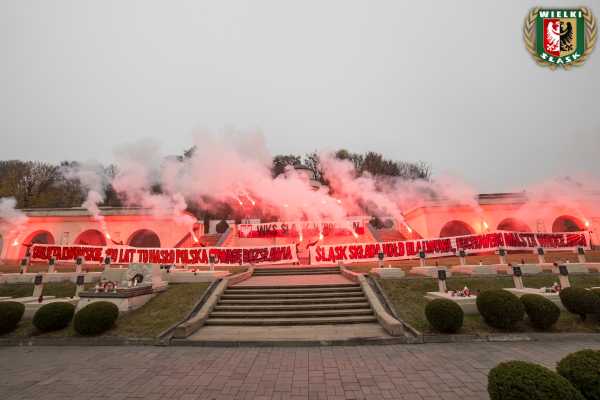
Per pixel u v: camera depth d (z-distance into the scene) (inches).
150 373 278.7
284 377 263.3
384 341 350.9
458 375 259.6
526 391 140.6
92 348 360.5
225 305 492.7
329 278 674.8
